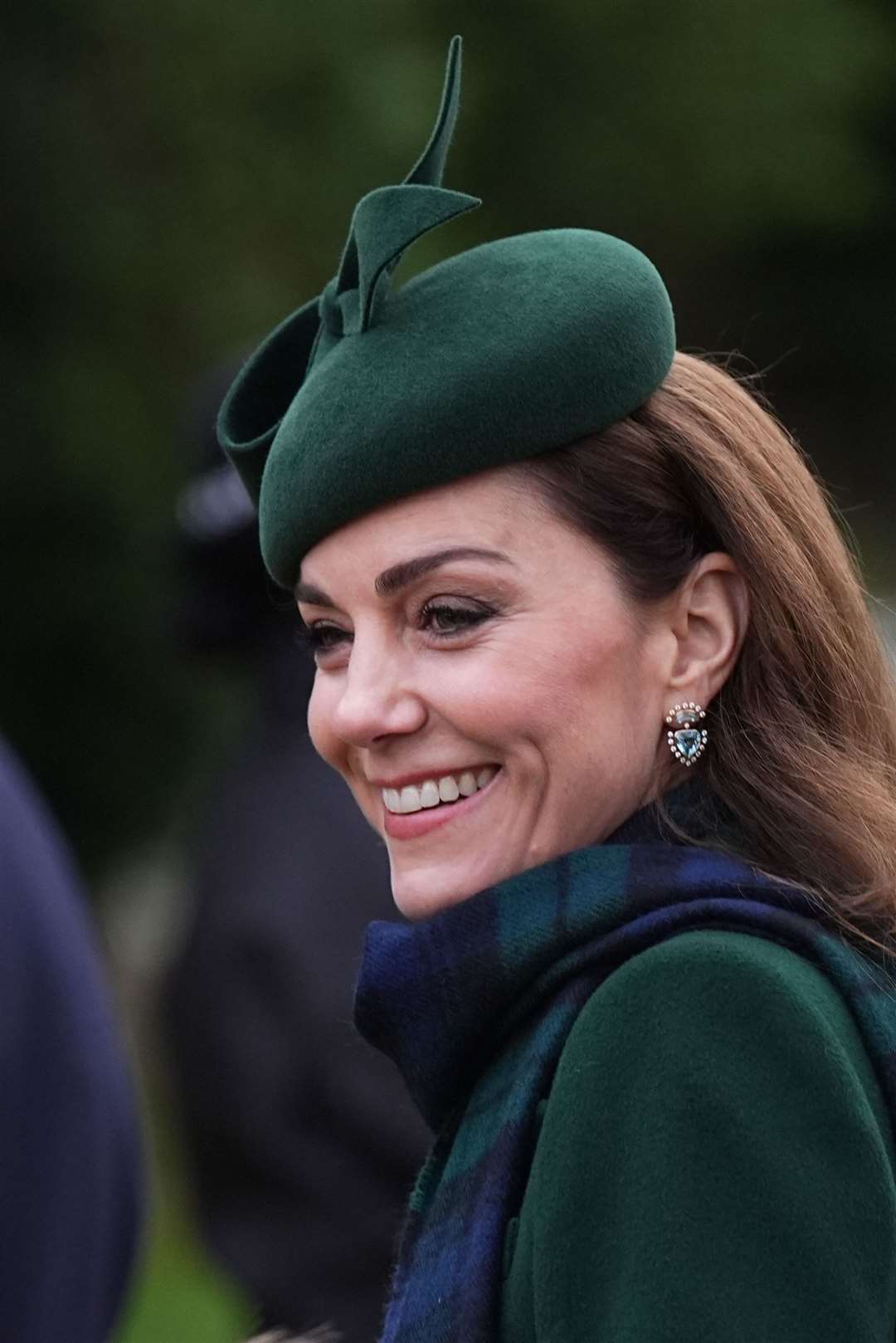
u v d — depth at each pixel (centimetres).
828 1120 580
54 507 3020
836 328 4984
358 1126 1114
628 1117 585
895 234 4803
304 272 3056
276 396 752
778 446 711
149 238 3014
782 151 4197
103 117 3042
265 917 1146
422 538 652
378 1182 1113
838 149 4253
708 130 4150
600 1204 582
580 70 4091
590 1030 600
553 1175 591
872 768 692
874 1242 576
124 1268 924
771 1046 585
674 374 694
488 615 655
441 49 3684
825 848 662
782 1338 557
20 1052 881
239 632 1267
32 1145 878
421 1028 664
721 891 635
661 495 667
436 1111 681
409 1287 639
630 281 669
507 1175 621
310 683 1222
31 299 3002
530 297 655
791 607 680
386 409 648
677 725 675
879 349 5019
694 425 681
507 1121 626
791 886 643
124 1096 921
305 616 697
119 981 3091
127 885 3366
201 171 3038
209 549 1271
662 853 648
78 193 3009
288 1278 1122
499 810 666
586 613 655
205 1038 1158
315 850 1157
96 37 3025
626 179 4169
